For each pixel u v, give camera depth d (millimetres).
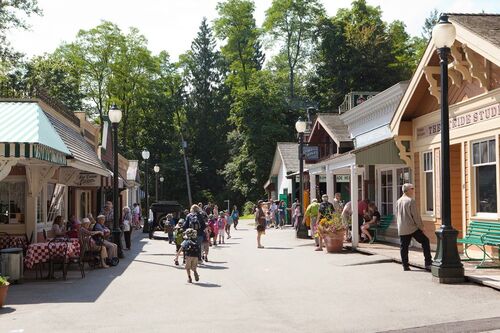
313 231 23062
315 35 61156
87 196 28562
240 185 63625
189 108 87438
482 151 14336
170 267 16547
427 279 12133
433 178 16891
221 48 81188
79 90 65688
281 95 63281
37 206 18500
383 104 22812
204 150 84312
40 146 12992
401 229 13578
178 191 80375
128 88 71438
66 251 14055
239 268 15719
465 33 13477
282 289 11812
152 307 10234
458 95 15391
